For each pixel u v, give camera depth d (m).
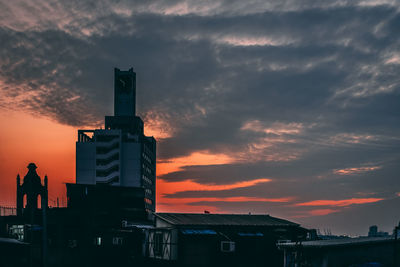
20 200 62.09
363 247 30.20
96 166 124.50
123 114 139.50
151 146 147.25
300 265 30.67
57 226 56.03
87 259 54.66
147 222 64.56
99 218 60.03
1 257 37.94
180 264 43.12
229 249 44.91
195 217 49.00
